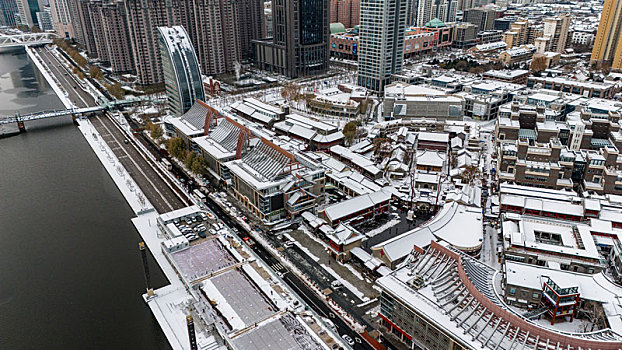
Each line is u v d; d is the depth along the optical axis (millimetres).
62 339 147375
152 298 162875
